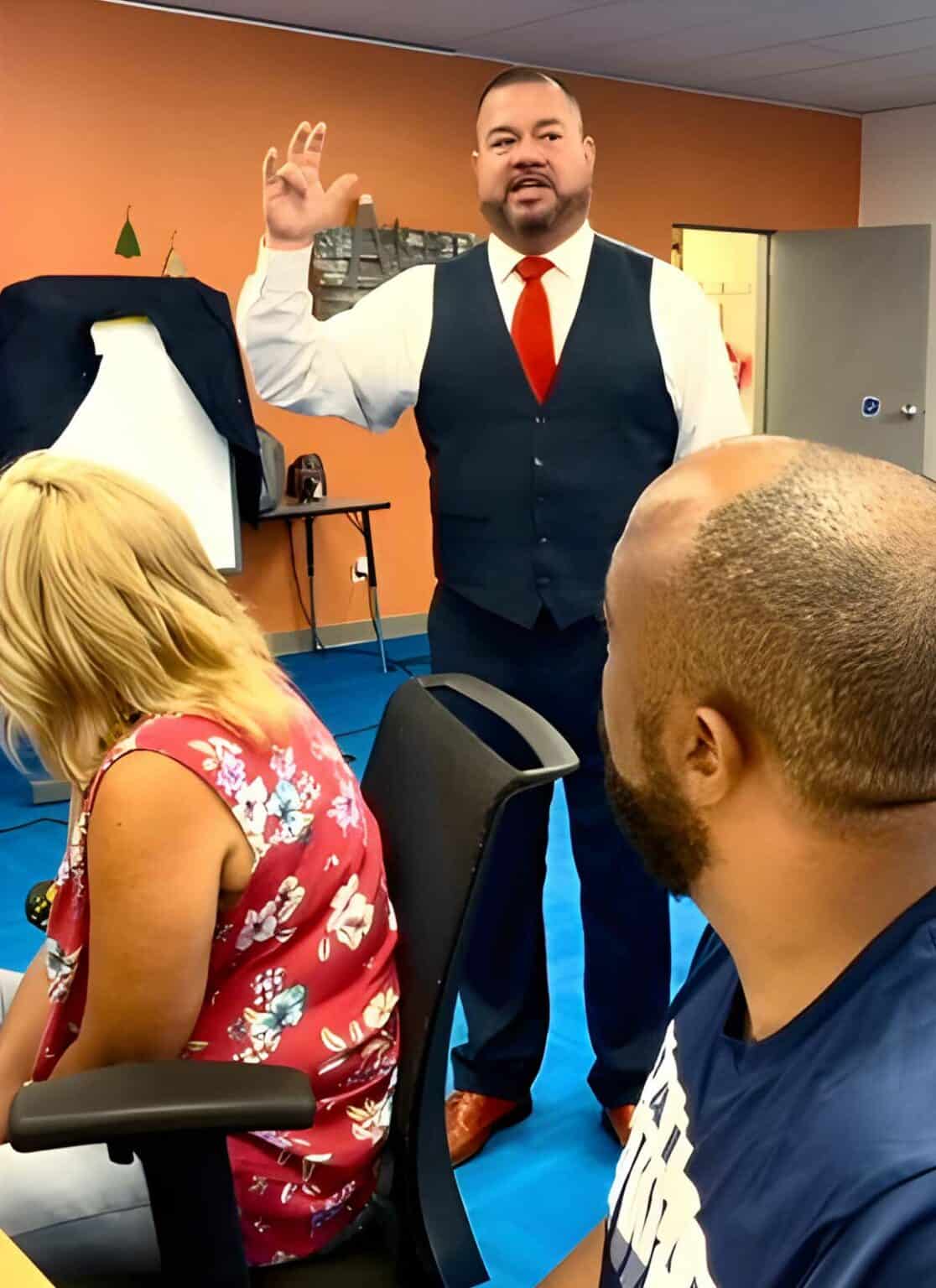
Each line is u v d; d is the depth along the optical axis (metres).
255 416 5.30
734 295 7.74
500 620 1.94
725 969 0.70
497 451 1.90
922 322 7.03
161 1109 0.90
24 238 4.63
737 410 1.96
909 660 0.47
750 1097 0.56
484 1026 2.03
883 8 5.03
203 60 4.91
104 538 1.09
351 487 5.70
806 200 7.50
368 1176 1.16
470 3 4.79
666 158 6.64
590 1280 0.81
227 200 5.09
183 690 1.09
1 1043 1.25
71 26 4.58
